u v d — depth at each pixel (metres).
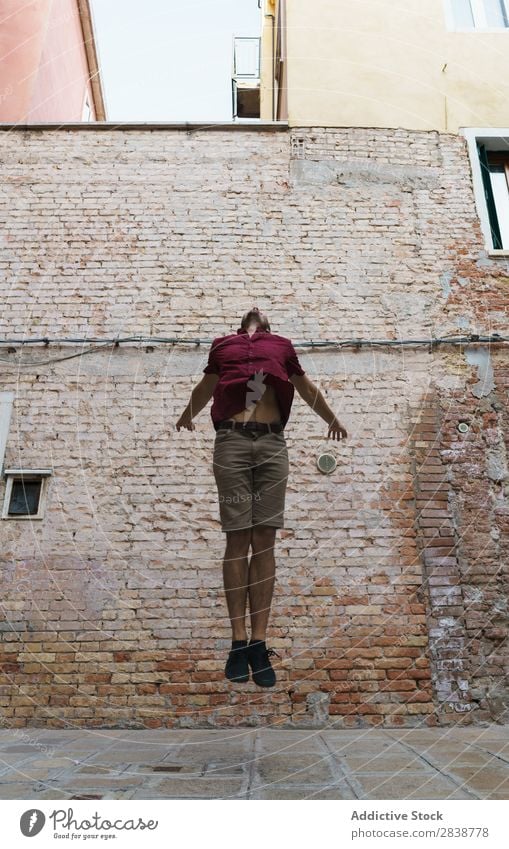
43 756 2.45
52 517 3.98
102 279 4.55
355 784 1.87
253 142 4.97
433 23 5.48
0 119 5.30
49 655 3.66
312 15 5.43
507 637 3.76
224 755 2.46
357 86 5.19
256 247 4.65
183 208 4.75
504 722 3.56
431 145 5.03
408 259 4.66
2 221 4.69
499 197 5.05
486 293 4.59
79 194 4.79
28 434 4.16
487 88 5.27
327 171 4.89
